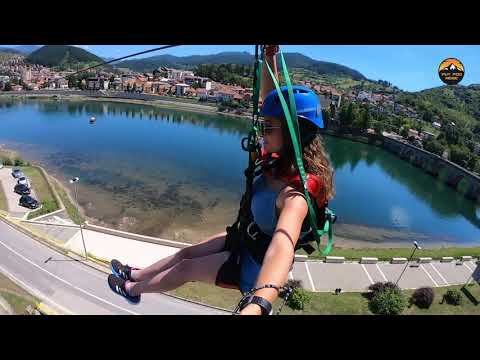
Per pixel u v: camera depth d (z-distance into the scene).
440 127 153.38
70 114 130.88
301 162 2.15
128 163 71.00
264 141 2.45
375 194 73.94
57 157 72.50
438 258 40.75
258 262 2.47
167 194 56.59
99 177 61.91
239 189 61.38
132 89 186.50
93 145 83.12
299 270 35.62
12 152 74.06
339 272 36.34
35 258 33.69
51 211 46.97
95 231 40.94
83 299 28.64
